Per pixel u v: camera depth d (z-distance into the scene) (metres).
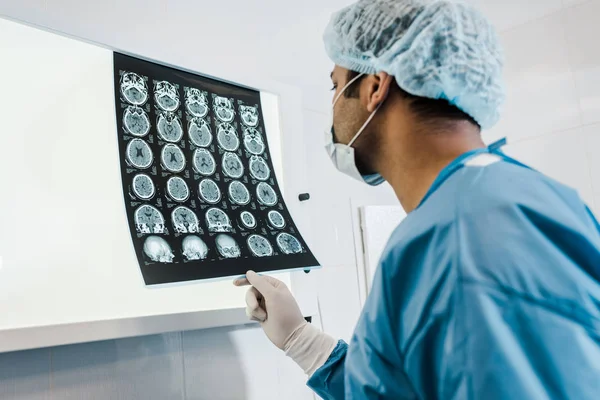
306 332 1.18
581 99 2.33
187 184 1.35
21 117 1.19
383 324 0.74
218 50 1.71
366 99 0.91
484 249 0.67
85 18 1.39
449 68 0.83
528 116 2.47
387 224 2.17
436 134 0.84
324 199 1.98
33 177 1.18
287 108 1.76
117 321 1.23
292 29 1.98
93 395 1.24
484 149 0.83
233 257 1.30
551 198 0.72
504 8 2.58
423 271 0.72
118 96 1.31
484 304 0.64
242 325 1.59
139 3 1.52
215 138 1.48
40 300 1.15
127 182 1.23
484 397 0.61
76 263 1.22
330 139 1.00
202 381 1.45
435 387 0.69
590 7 2.34
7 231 1.13
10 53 1.19
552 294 0.64
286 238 1.46
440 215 0.73
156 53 1.42
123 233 1.31
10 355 1.14
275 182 1.59
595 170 2.27
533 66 2.48
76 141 1.27
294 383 1.69
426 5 0.87
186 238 1.25
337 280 1.95
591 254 0.68
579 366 0.61
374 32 0.89
